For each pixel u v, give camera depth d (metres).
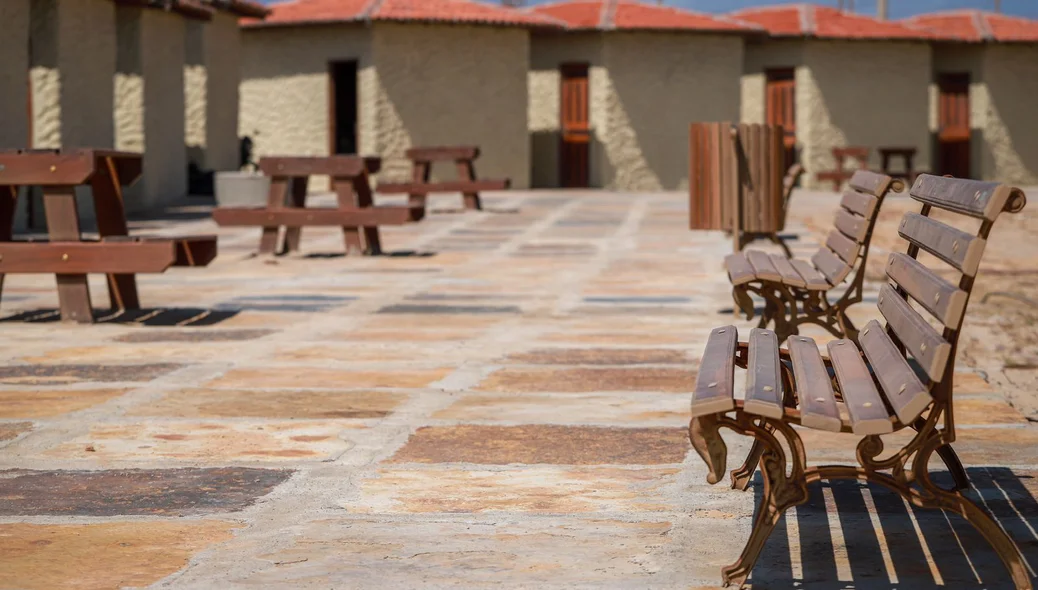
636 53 27.30
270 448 4.00
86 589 2.68
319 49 25.00
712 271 9.74
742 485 3.45
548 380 5.18
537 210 17.77
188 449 3.99
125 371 5.46
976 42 30.41
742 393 4.81
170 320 7.18
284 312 7.52
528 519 3.19
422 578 2.73
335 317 7.29
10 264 6.91
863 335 3.43
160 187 18.81
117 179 7.34
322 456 3.88
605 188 27.33
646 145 27.50
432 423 4.36
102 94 16.41
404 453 3.92
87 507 3.33
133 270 6.86
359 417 4.46
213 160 21.47
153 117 18.47
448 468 3.72
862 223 5.13
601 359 5.70
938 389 2.55
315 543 2.99
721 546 2.95
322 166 11.17
